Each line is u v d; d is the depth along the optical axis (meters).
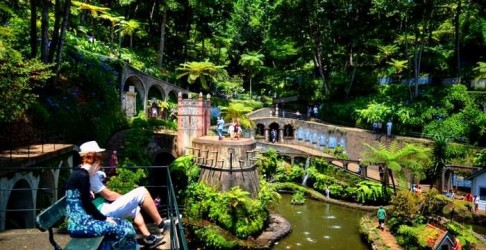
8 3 27.22
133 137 27.72
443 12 43.09
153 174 29.95
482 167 31.89
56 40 23.89
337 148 40.62
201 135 30.83
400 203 24.33
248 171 27.81
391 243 22.58
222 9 55.03
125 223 5.83
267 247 23.05
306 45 54.22
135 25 45.75
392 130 40.25
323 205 32.69
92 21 47.53
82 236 5.34
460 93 39.28
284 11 47.91
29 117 18.83
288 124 45.38
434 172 32.22
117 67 34.00
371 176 36.28
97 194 6.71
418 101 40.69
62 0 33.59
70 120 22.88
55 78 23.19
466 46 48.50
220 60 61.31
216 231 23.08
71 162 18.50
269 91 59.78
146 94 38.91
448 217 27.03
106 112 28.19
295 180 37.31
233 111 30.48
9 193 12.55
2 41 15.20
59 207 5.68
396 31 47.81
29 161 13.80
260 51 65.69
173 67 53.44
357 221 28.55
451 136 36.84
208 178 27.47
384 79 49.75
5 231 8.67
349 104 45.88
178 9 50.78
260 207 25.42
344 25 46.19
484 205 28.64
